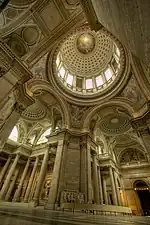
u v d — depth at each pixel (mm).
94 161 17109
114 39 13961
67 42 20844
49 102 19656
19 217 2648
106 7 4355
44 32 10602
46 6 9227
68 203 10664
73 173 13922
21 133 25344
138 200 24922
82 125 18297
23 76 10398
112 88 17281
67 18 10172
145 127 12375
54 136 17562
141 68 13289
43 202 15602
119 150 30500
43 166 16453
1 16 8727
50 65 15711
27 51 10898
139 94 14523
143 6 2215
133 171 28234
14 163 21219
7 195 18859
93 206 10258
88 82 22562
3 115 10492
